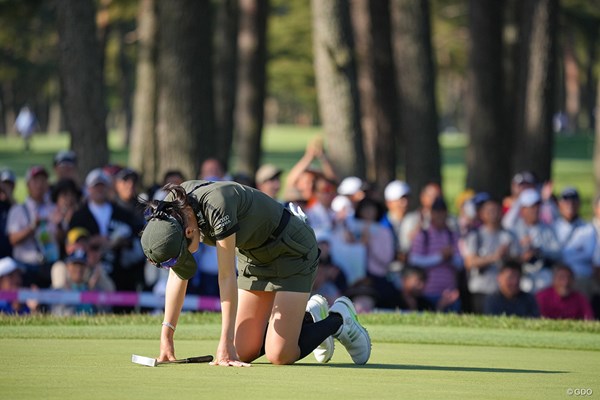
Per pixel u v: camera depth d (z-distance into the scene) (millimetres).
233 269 19234
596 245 44281
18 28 160000
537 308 37219
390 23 75438
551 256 43875
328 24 62312
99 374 17922
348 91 62594
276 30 160875
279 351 19984
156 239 17828
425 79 69750
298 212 20422
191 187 18984
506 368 20594
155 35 71688
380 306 41312
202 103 57438
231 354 19688
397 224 47406
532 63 69750
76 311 35875
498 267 41531
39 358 20203
